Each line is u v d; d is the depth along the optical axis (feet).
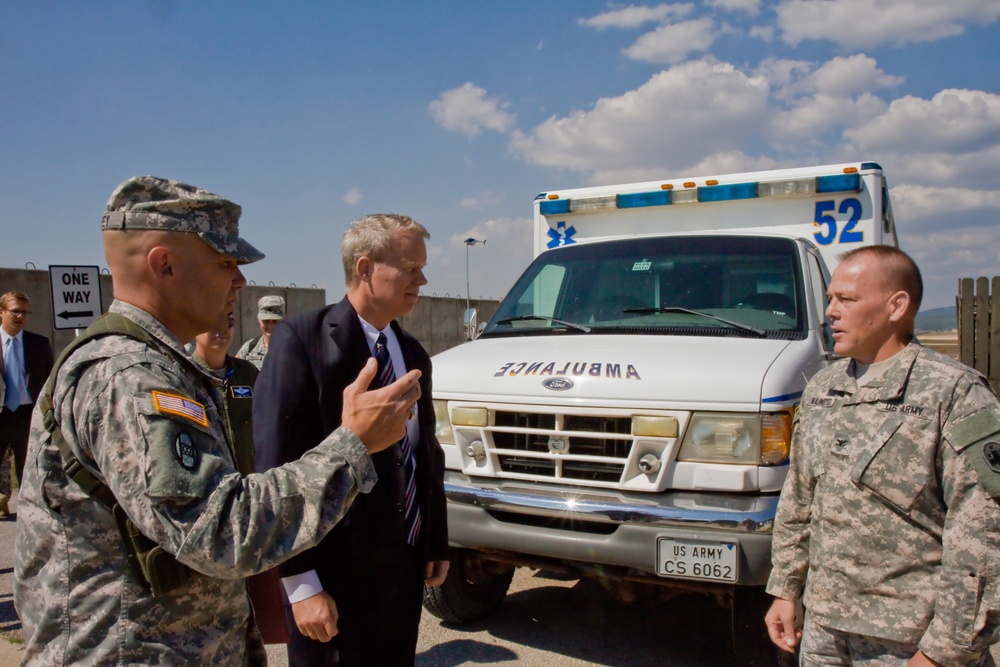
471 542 12.67
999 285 30.60
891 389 7.22
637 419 11.52
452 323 67.72
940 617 6.66
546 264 17.21
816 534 7.70
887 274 7.40
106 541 4.98
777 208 18.92
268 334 19.13
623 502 11.51
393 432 5.56
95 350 5.07
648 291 15.43
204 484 4.77
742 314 14.37
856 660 7.38
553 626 14.83
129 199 5.40
